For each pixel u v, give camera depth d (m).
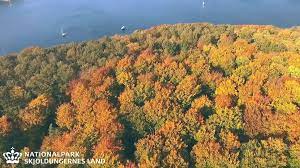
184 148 88.56
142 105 103.06
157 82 105.94
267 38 135.38
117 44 135.12
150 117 96.94
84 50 132.38
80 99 104.38
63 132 96.88
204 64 115.06
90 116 98.38
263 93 104.31
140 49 131.75
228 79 108.12
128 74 110.25
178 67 112.88
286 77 106.94
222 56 117.88
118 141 90.56
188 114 95.50
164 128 92.38
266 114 95.94
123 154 89.69
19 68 122.44
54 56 128.88
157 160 84.44
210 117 96.00
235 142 88.06
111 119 95.75
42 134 100.69
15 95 109.94
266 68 112.19
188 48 130.75
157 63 116.69
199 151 86.00
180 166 83.62
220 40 134.62
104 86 107.50
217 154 84.44
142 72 114.44
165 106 98.56
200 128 92.69
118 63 118.00
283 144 86.62
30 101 109.06
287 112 97.69
